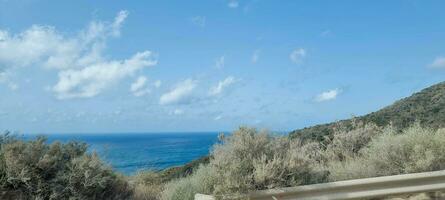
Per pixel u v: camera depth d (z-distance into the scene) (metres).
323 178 9.80
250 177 8.87
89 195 9.51
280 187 8.87
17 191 9.01
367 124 14.79
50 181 9.19
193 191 9.79
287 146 10.16
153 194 11.25
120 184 10.73
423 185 9.19
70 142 10.45
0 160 9.16
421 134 11.09
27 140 9.83
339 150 13.66
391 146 10.80
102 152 10.57
